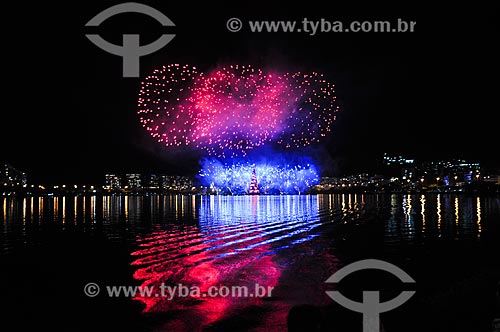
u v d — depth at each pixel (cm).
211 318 909
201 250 1880
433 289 1098
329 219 3578
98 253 1809
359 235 2362
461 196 11244
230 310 962
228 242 2134
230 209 5434
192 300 1051
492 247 1827
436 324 755
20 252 1852
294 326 343
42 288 1192
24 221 3625
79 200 11269
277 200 9550
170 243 2117
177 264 1544
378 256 1645
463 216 3678
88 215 4447
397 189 18300
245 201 8994
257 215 4175
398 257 1617
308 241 2136
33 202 9444
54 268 1482
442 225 2864
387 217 3712
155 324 882
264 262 1566
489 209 4747
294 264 1511
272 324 864
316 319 344
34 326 880
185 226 3045
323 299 1034
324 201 8525
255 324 868
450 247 1848
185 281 1262
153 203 8525
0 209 5888
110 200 11288
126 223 3366
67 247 1998
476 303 859
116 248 1953
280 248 1914
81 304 1027
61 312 966
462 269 1359
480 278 1136
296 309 350
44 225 3225
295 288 1147
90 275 1356
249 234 2488
